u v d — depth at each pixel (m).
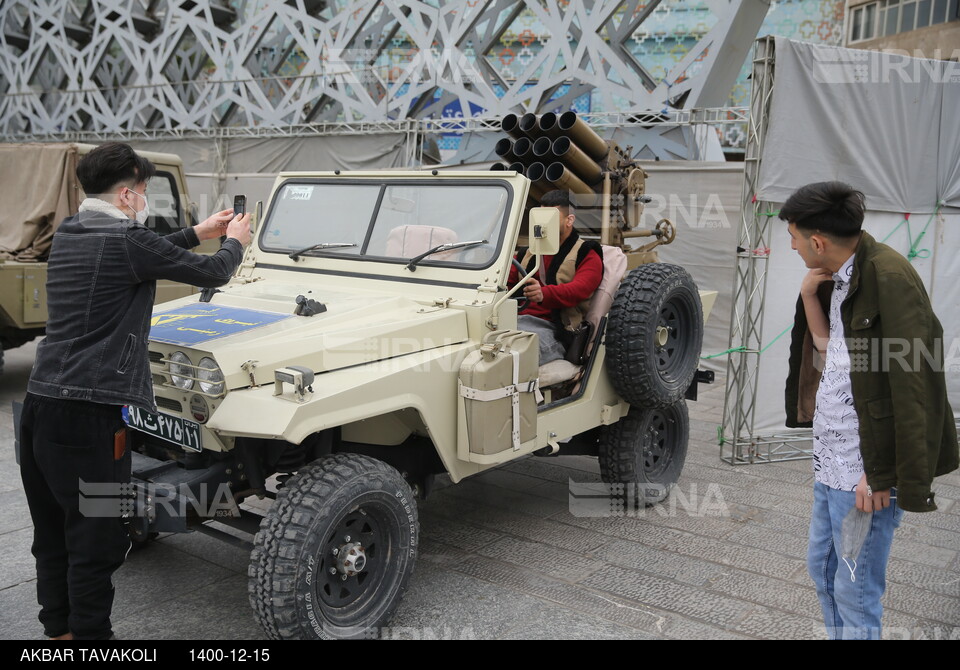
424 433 3.33
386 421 3.25
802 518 4.30
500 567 3.58
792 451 5.62
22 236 6.66
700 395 7.59
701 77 8.46
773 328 5.57
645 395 4.02
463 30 10.46
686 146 8.52
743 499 4.61
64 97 15.80
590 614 3.15
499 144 4.41
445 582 3.42
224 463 2.89
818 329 2.51
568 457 5.39
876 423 2.15
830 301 2.46
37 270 6.44
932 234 5.86
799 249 2.33
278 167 12.07
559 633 2.99
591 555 3.74
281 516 2.62
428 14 10.79
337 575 2.79
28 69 16.97
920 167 5.71
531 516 4.25
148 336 2.67
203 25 13.70
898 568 3.67
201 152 13.01
